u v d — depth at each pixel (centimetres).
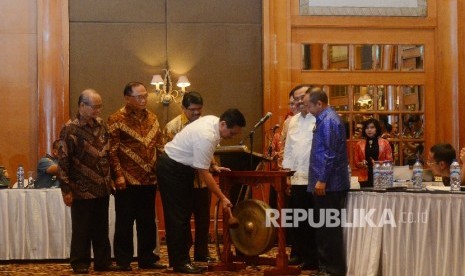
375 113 984
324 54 981
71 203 627
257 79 981
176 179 611
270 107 965
